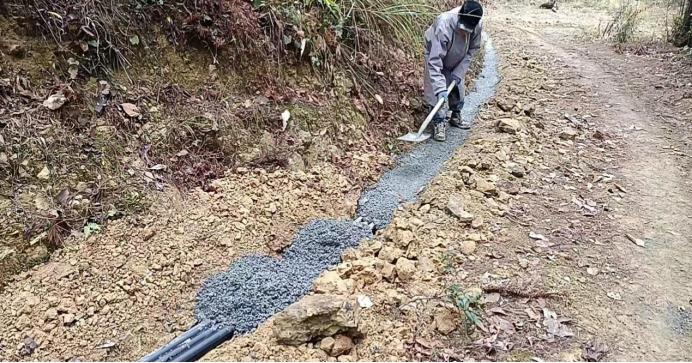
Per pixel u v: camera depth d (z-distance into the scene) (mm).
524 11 15117
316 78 5020
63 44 3719
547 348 2709
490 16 13930
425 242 3504
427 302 2955
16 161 3221
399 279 3141
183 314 2949
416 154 5004
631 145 5281
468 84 6980
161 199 3545
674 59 8523
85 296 2922
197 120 4074
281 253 3520
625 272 3367
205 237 3418
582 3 16094
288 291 3104
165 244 3299
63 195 3283
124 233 3283
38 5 3678
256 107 4434
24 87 3494
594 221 3924
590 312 2988
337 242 3584
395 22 6371
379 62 5770
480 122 5797
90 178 3432
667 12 12398
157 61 4152
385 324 2811
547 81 7305
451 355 2625
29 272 2977
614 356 2688
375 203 4129
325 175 4289
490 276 3201
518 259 3402
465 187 4234
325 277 3094
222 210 3639
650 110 6289
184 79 4242
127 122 3766
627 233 3789
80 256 3098
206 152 4020
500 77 7473
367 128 5098
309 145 4473
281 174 4090
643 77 7598
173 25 4270
